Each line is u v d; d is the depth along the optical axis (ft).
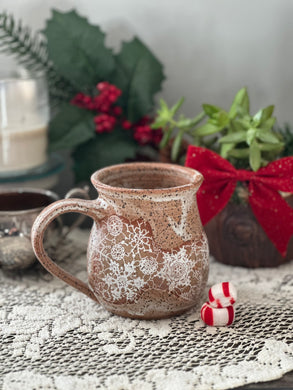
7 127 1.55
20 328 1.13
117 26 1.78
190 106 1.85
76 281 1.16
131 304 1.10
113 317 1.16
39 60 1.72
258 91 1.82
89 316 1.17
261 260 1.38
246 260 1.38
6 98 1.53
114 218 1.08
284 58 1.78
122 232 1.07
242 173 1.28
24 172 1.61
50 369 1.00
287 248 1.37
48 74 1.73
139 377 0.97
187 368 0.99
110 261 1.08
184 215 1.09
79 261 1.44
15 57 1.79
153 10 1.76
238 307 1.20
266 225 1.31
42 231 1.09
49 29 1.67
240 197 1.34
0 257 1.32
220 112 1.35
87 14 1.78
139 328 1.12
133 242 1.07
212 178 1.29
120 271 1.08
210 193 1.30
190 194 1.09
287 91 1.82
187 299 1.11
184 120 1.49
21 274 1.37
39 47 1.73
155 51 1.80
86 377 0.97
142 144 1.68
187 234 1.09
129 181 1.23
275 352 1.03
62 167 1.69
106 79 1.71
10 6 1.77
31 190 1.45
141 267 1.07
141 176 1.23
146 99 1.69
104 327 1.12
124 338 1.09
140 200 1.05
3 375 0.98
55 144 1.62
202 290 1.14
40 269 1.37
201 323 1.14
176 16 1.76
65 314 1.18
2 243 1.29
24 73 1.74
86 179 1.68
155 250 1.07
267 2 1.73
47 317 1.17
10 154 1.58
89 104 1.65
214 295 1.11
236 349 1.05
